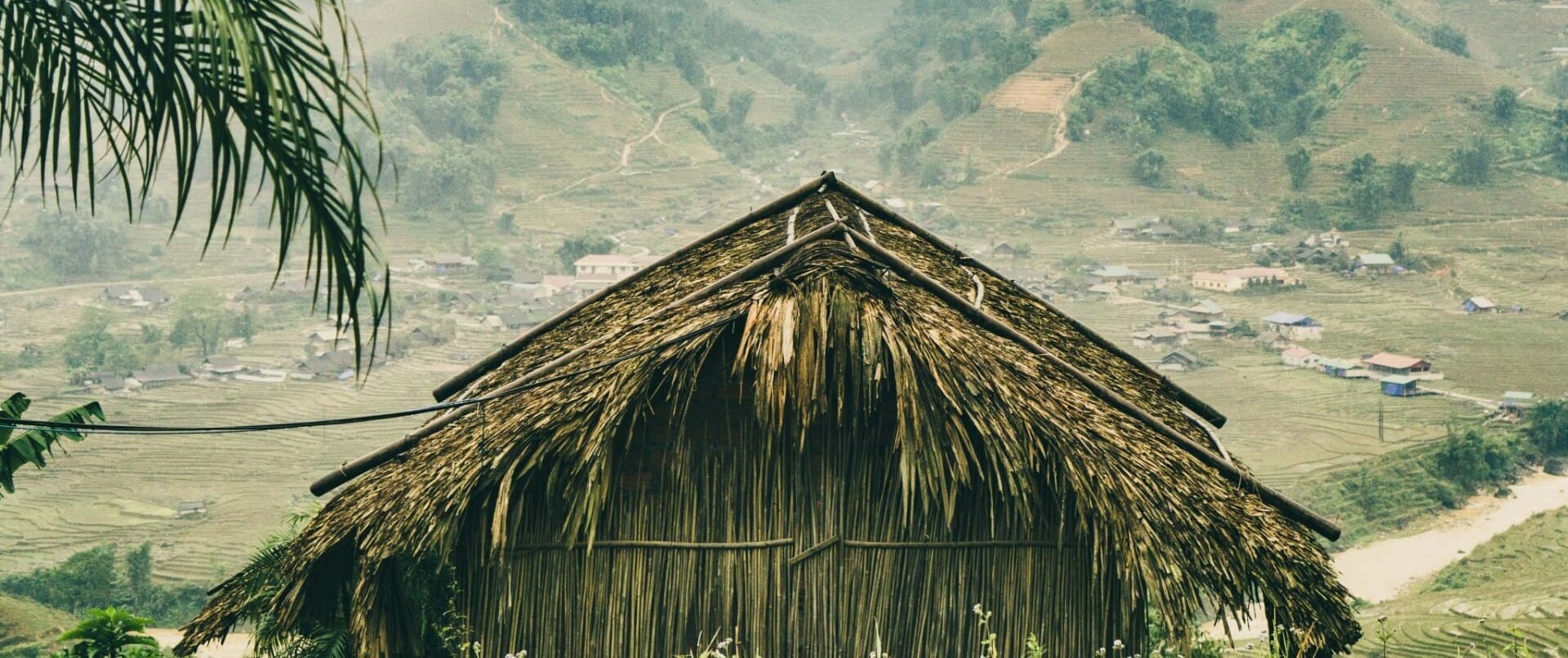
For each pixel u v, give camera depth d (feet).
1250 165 456.04
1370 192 414.82
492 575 19.52
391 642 18.54
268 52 9.96
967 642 19.56
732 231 28.89
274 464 228.84
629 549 19.67
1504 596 116.78
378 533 18.11
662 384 19.11
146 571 145.28
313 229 10.09
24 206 401.29
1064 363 21.04
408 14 563.89
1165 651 19.89
